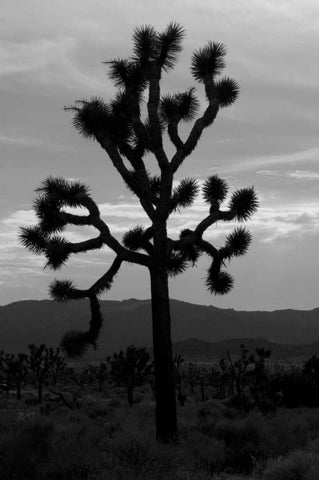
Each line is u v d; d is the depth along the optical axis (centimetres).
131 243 1783
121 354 3434
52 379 6072
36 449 1248
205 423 1780
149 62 1666
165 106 1712
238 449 1370
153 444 1313
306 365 3062
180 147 1655
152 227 1719
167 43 1661
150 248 1719
